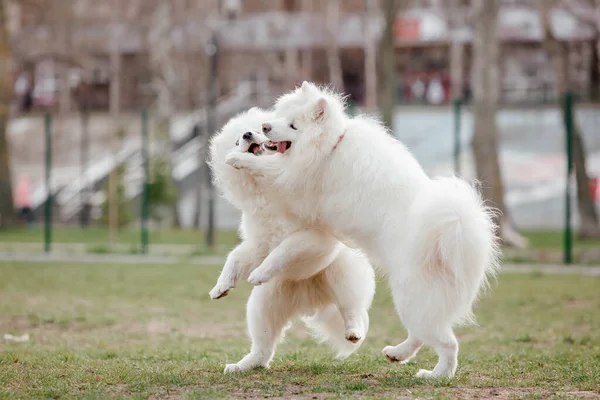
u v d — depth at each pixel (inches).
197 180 1157.7
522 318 437.7
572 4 1398.9
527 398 228.8
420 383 249.6
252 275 257.0
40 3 1614.2
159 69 1466.5
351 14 1572.3
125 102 1699.1
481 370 280.2
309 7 1680.6
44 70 1764.3
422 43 1571.1
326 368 282.2
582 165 987.3
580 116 1312.7
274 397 229.9
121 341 365.1
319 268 271.0
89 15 1648.6
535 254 773.9
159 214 1125.1
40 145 1419.8
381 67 936.3
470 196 250.1
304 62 1569.9
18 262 737.6
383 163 256.7
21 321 420.5
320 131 258.5
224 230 1127.0
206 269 682.2
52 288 558.6
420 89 1649.9
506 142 1157.7
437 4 1605.6
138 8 1612.9
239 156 259.8
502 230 847.1
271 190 265.1
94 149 1384.1
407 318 249.0
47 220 829.2
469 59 1680.6
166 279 612.7
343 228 260.1
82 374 268.1
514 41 1542.8
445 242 242.7
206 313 457.4
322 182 261.3
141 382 252.7
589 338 362.3
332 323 287.9
